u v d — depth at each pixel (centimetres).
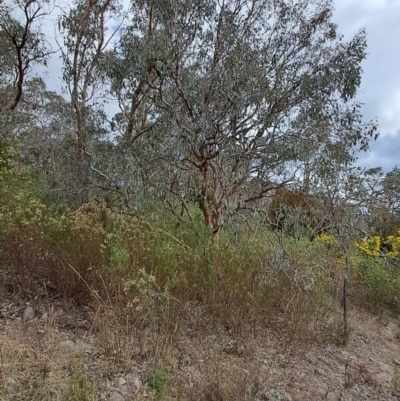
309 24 495
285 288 421
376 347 450
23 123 631
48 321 292
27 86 748
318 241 558
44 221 370
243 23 500
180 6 486
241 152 468
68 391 218
